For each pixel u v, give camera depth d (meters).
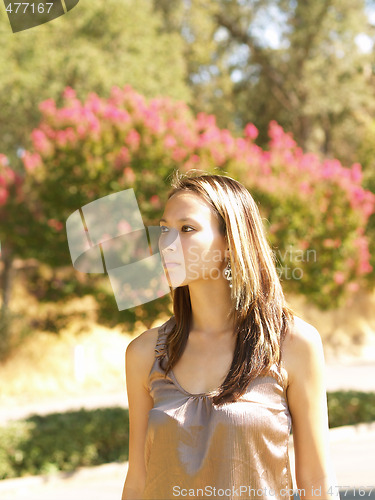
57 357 13.33
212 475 1.39
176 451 1.42
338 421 9.00
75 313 7.48
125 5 13.37
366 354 19.14
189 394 1.47
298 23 19.30
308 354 1.47
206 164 7.06
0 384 12.53
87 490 6.50
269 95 20.77
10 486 6.48
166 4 17.19
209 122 7.77
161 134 7.09
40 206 7.36
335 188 7.61
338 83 19.30
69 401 12.38
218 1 19.47
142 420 1.63
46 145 7.16
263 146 19.64
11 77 11.52
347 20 18.64
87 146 6.99
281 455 1.42
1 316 13.03
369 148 13.70
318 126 21.59
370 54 19.16
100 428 7.46
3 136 12.39
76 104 7.42
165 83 14.27
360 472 5.76
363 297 20.42
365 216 7.87
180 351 1.54
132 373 1.63
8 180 7.44
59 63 12.12
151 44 14.29
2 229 7.30
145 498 1.46
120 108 7.49
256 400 1.41
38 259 7.23
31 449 6.99
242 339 1.46
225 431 1.38
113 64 12.95
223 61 20.00
